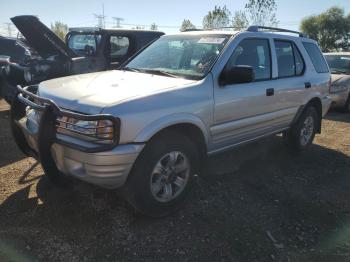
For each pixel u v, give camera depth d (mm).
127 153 3111
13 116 3920
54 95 3525
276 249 3279
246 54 4496
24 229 3316
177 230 3445
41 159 3236
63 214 3574
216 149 4242
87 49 8000
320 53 6230
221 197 4145
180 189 3729
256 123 4645
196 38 4605
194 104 3695
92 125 3051
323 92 6086
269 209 3963
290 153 5887
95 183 3160
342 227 3717
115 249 3123
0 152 5211
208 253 3152
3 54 9914
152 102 3334
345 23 53406
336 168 5379
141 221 3545
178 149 3584
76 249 3092
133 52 8195
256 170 5059
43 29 6965
